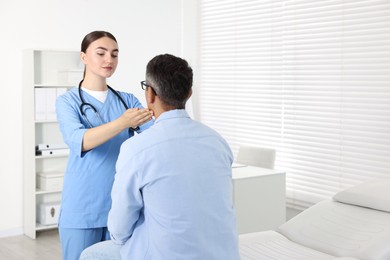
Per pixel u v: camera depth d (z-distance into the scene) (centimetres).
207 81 539
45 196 486
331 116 408
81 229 237
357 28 386
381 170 375
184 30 568
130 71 544
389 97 368
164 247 161
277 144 457
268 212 375
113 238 177
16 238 462
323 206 288
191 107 539
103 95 249
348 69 394
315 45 419
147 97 175
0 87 465
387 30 367
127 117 217
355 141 392
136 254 168
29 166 463
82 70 494
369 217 263
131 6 539
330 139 411
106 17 523
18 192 477
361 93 386
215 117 529
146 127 248
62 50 470
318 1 414
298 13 432
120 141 242
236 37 500
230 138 510
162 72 168
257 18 475
